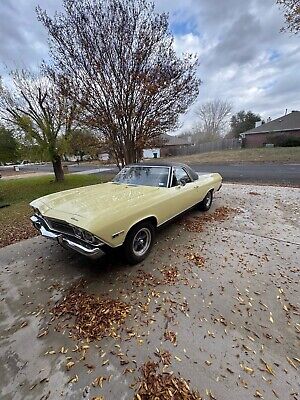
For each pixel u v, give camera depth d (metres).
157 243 3.92
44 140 11.77
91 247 2.63
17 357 1.92
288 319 2.21
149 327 2.17
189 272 3.05
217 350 1.90
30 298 2.67
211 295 2.59
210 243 3.89
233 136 48.66
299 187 8.28
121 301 2.54
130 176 4.49
